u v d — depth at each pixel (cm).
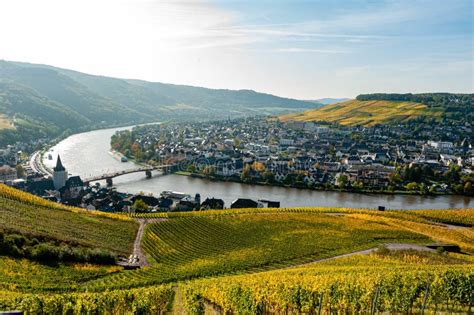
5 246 7650
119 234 11306
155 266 8975
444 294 5712
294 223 13512
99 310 5375
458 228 13862
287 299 5769
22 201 12356
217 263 9444
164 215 14188
